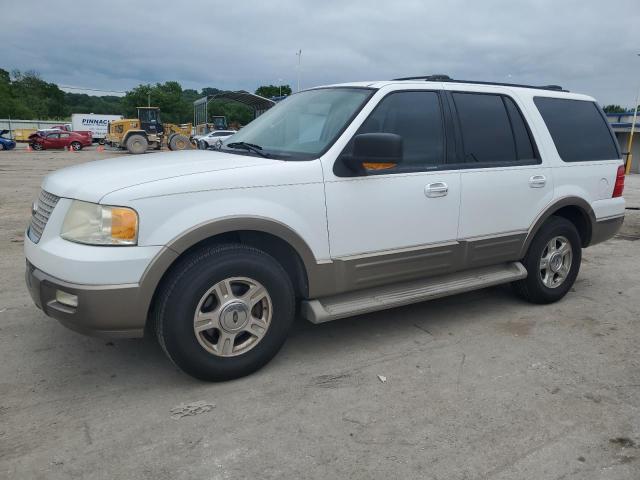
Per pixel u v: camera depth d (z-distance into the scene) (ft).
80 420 9.93
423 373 12.01
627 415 10.44
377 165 12.52
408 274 13.34
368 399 10.84
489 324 15.02
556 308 16.49
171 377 11.60
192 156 12.75
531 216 15.47
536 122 15.79
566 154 16.40
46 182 11.93
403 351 13.14
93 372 11.79
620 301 17.31
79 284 9.82
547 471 8.75
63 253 10.01
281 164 11.50
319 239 11.87
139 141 112.68
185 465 8.73
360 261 12.45
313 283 11.98
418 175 13.10
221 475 8.52
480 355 13.00
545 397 11.06
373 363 12.45
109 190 10.05
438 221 13.60
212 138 112.57
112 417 10.04
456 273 14.71
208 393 10.96
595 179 17.11
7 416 10.02
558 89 17.63
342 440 9.47
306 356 12.76
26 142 169.99
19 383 11.27
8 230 26.66
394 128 13.03
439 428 9.88
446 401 10.82
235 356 11.28
